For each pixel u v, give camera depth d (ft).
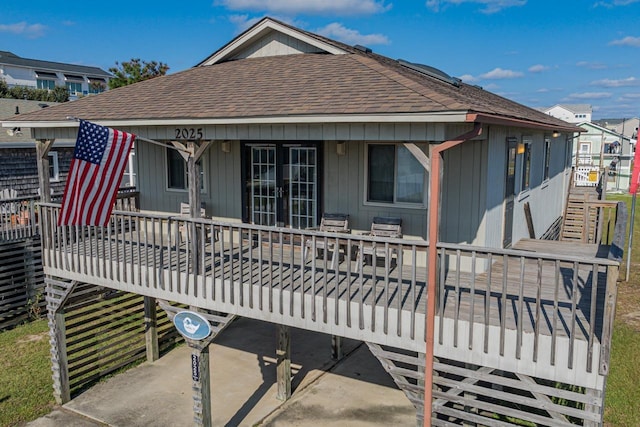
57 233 31.63
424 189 28.73
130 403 32.09
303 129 23.77
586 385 17.49
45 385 33.88
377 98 22.62
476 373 19.25
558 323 19.11
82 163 23.66
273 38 38.04
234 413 30.68
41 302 46.57
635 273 55.77
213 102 27.86
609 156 133.80
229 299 25.20
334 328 22.26
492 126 27.09
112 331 40.57
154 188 39.14
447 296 22.62
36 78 217.36
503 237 31.73
